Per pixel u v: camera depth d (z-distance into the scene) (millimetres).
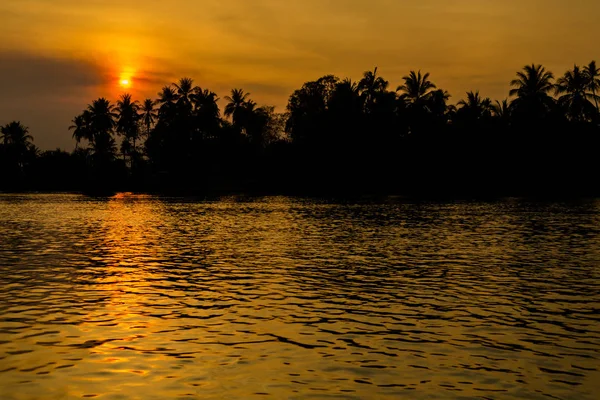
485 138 99062
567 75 98688
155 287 18844
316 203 69625
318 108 119562
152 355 12023
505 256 25625
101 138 150500
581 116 97875
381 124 104062
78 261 24328
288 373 11047
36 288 18609
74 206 66938
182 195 96500
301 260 24594
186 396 9977
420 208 59500
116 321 14602
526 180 96938
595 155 93688
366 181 104938
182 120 132375
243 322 14562
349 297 17391
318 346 12664
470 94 107938
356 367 11375
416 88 106188
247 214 52469
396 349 12469
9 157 153500
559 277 20531
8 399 9820
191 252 27188
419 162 101562
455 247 28766
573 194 88562
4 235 34906
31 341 12898
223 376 10883
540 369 11258
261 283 19547
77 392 10117
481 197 81688
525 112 97188
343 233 35656
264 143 149250
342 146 105125
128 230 38000
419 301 16891
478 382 10617
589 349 12453
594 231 36312
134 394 10055
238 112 135750
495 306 16266
